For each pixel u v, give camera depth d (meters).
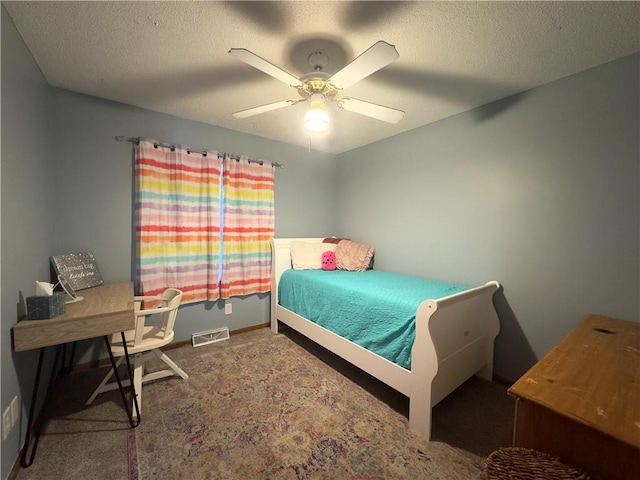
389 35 1.40
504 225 2.09
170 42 1.48
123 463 1.32
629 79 1.56
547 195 1.87
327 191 3.69
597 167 1.67
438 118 2.48
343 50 1.52
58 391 1.88
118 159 2.27
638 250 1.55
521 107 1.99
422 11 1.24
